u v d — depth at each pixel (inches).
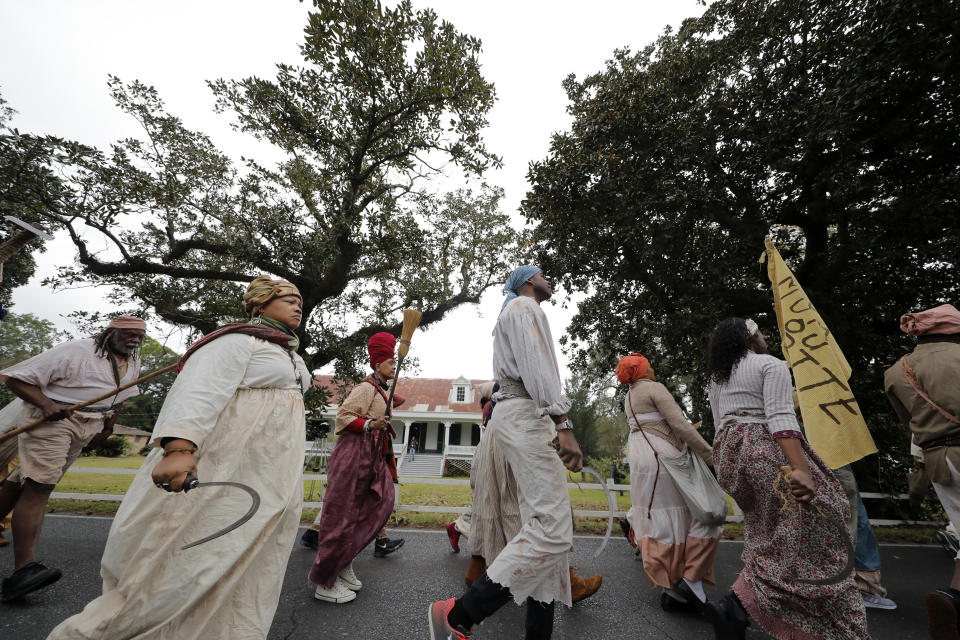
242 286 518.3
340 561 101.2
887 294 312.8
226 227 494.9
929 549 190.7
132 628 49.4
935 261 283.7
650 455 114.3
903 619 107.3
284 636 84.0
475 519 99.7
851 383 305.4
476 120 412.2
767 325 365.4
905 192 308.0
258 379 62.7
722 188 334.3
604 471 792.3
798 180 333.1
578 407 953.5
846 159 287.4
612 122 337.7
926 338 94.3
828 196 326.0
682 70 368.8
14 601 91.6
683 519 108.4
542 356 71.9
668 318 371.9
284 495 60.7
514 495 88.0
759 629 94.7
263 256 433.4
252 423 60.2
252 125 429.1
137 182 398.0
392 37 369.4
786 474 76.5
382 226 455.2
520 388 76.4
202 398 54.4
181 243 467.5
